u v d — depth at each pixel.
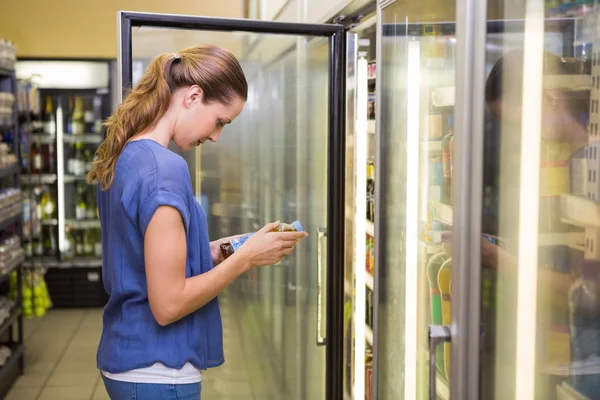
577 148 1.21
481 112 1.33
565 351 1.24
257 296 3.11
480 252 1.36
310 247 3.02
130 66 2.51
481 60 1.33
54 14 6.48
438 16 1.62
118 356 1.67
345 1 2.43
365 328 2.92
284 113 2.92
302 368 3.08
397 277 1.97
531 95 1.27
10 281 5.36
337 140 2.71
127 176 1.62
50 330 5.84
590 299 1.19
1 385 4.25
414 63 1.79
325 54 2.70
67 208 6.80
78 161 6.68
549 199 1.25
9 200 4.54
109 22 6.54
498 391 1.35
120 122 1.69
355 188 2.73
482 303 1.37
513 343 1.31
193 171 3.03
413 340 1.85
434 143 1.69
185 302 1.59
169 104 1.69
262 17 4.91
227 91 1.73
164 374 1.67
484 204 1.35
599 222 1.16
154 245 1.56
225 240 2.00
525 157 1.28
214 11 6.62
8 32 6.45
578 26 1.22
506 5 1.29
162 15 2.51
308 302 3.06
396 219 1.97
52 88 6.54
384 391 2.07
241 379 3.13
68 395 4.36
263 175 3.03
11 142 4.90
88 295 6.58
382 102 2.05
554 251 1.25
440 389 1.68
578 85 1.21
